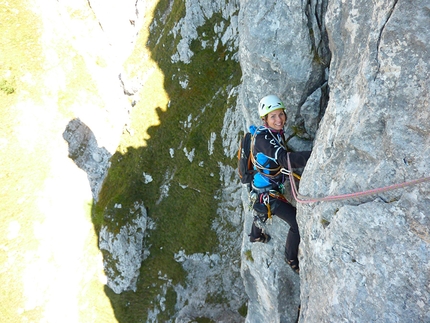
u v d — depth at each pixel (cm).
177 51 2573
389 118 349
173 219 2427
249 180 568
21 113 2966
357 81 405
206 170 2284
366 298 367
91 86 3203
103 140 3120
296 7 565
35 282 2619
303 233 505
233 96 2170
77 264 2653
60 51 3191
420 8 319
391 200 349
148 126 2650
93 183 3003
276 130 508
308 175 479
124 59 3228
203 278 2266
